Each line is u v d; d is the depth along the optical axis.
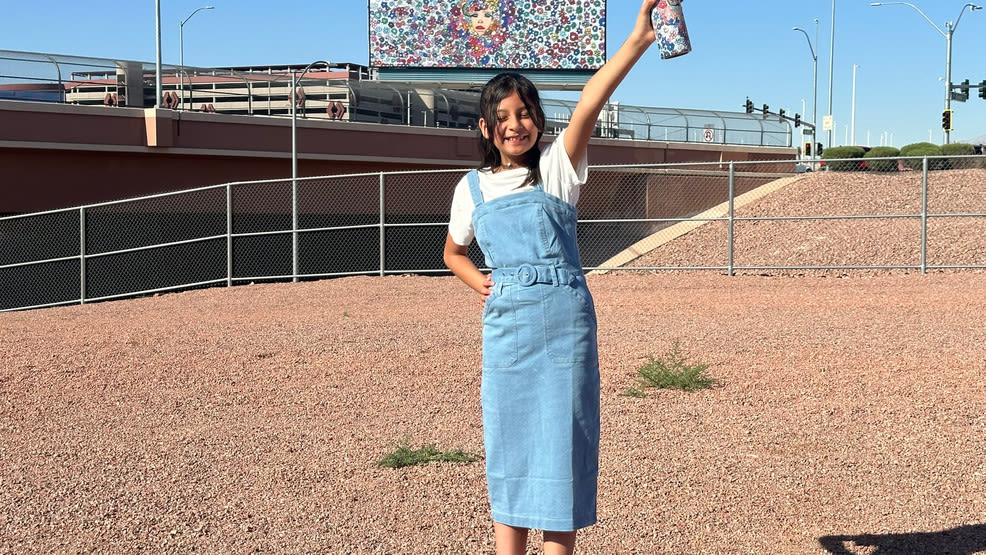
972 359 8.73
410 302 14.51
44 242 29.22
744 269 17.44
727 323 11.52
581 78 50.22
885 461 5.62
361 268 34.50
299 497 5.15
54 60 29.34
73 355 10.17
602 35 49.81
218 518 4.84
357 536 4.54
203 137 31.27
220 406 7.67
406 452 5.80
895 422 6.56
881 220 19.69
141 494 5.27
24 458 6.14
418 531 4.59
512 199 3.18
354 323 12.24
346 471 5.62
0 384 8.74
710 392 7.68
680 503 4.91
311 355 9.84
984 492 5.00
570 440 3.14
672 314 12.53
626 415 6.91
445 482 5.34
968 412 6.78
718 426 6.55
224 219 32.56
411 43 50.16
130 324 12.94
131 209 30.61
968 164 34.62
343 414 7.25
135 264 30.59
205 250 32.12
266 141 32.97
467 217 3.31
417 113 38.31
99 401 7.97
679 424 6.62
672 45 2.93
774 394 7.54
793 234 19.22
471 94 40.69
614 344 10.07
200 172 31.95
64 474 5.71
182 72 33.09
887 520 4.62
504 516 3.23
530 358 3.15
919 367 8.45
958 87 46.50
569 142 3.16
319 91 38.50
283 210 33.75
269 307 14.56
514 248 3.17
